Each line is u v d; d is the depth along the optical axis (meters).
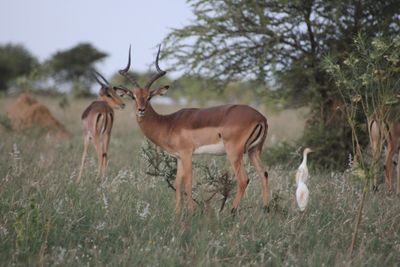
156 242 19.47
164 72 26.27
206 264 17.72
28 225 19.25
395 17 34.56
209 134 24.23
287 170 33.09
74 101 79.50
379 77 19.81
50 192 23.75
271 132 55.53
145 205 23.27
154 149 26.44
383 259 19.23
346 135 35.34
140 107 24.98
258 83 38.38
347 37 35.44
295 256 18.70
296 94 38.12
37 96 80.31
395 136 28.77
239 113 23.88
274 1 36.03
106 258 18.25
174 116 25.38
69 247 18.80
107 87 39.28
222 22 36.69
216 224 21.52
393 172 32.38
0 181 25.53
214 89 39.47
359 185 27.83
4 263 17.30
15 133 44.81
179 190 24.66
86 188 25.39
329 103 36.53
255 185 27.67
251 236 20.19
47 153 36.69
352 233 21.28
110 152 39.16
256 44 37.19
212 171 29.14
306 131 37.16
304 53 36.69
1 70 116.00
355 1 34.72
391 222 22.52
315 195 25.55
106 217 21.44
